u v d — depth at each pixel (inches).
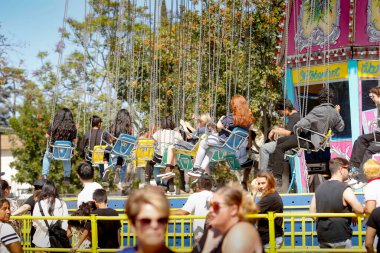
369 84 606.2
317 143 478.0
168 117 547.2
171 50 874.8
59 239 427.8
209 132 518.9
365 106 606.2
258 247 208.7
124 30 770.2
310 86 667.4
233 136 493.0
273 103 1029.2
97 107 1280.8
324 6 625.3
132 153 532.4
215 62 920.3
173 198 490.0
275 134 518.3
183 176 612.7
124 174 554.3
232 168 535.5
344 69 613.3
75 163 1476.4
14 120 1610.5
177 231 475.2
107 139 557.9
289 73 661.9
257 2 928.3
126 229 485.4
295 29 637.9
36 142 1585.9
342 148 608.4
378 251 299.6
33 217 391.9
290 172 539.2
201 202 397.7
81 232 428.5
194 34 903.7
